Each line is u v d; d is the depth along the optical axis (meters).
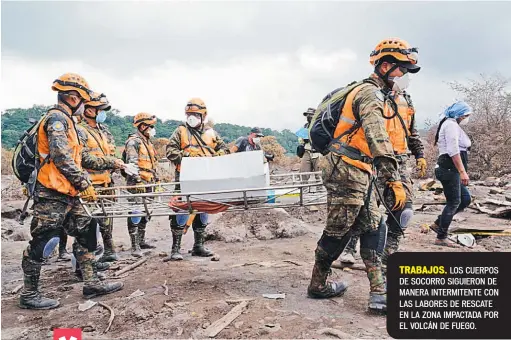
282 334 3.72
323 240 4.34
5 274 6.19
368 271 4.20
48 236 4.61
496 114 17.55
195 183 4.80
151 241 8.48
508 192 11.70
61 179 4.55
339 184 4.09
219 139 6.66
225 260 6.31
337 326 3.86
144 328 3.93
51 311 4.53
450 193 6.68
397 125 4.87
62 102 4.69
